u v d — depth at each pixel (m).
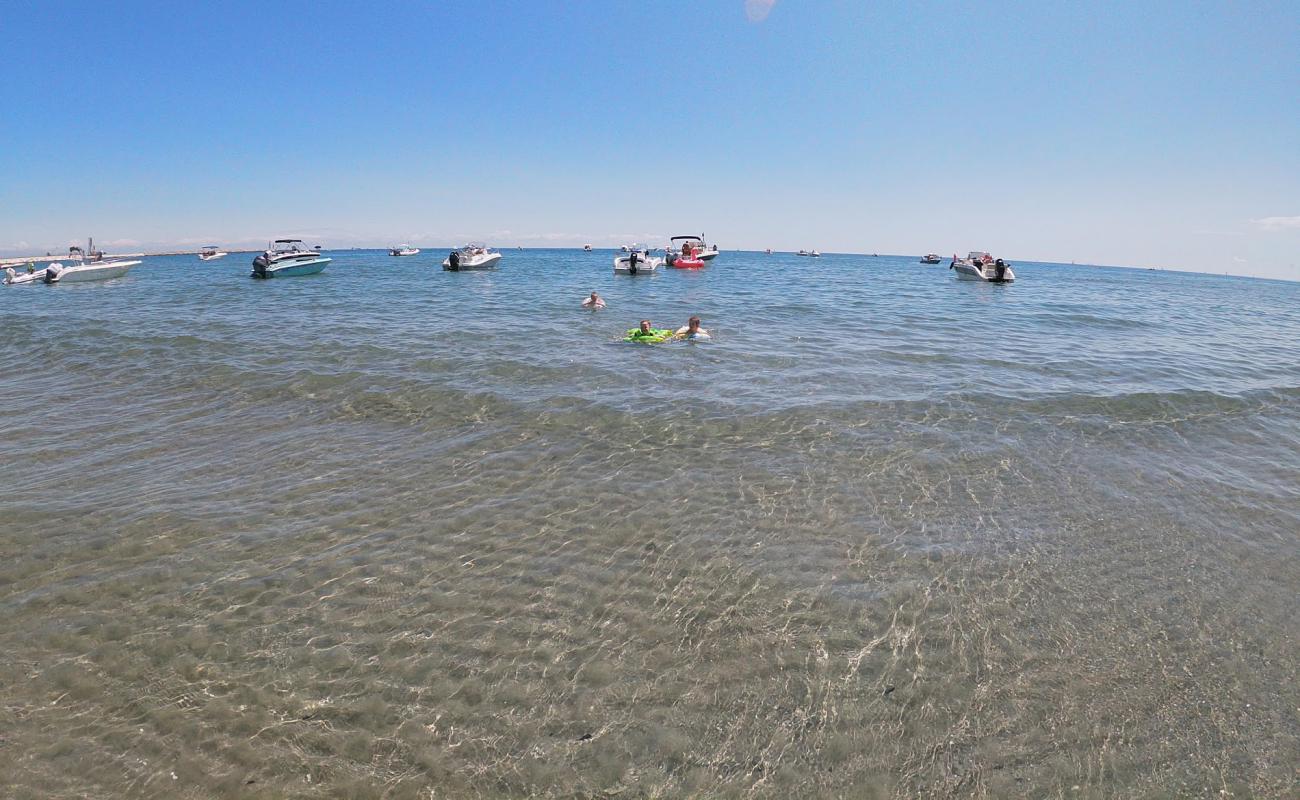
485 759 3.49
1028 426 9.14
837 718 3.79
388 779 3.36
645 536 5.86
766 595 4.96
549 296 28.66
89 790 3.23
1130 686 4.05
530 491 6.79
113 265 41.00
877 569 5.36
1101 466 7.71
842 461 7.72
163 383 11.09
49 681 3.94
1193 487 7.11
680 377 11.72
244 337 15.70
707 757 3.53
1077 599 4.96
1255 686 4.06
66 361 13.00
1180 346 17.23
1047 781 3.41
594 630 4.53
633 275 42.34
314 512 6.25
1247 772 3.46
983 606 4.86
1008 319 22.41
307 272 42.69
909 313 23.64
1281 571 5.38
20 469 7.23
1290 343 18.88
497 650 4.31
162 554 5.41
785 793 3.34
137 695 3.86
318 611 4.68
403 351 13.92
